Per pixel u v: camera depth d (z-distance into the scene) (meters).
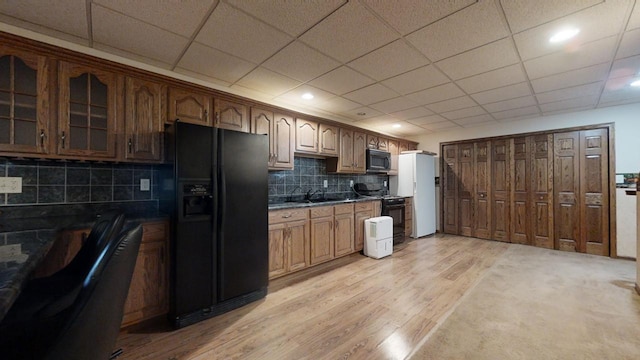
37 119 1.79
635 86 2.94
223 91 2.69
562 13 1.67
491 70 2.53
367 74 2.60
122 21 1.73
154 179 2.54
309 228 3.27
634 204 3.61
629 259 3.62
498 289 2.70
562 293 2.58
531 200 4.45
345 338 1.88
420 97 3.29
